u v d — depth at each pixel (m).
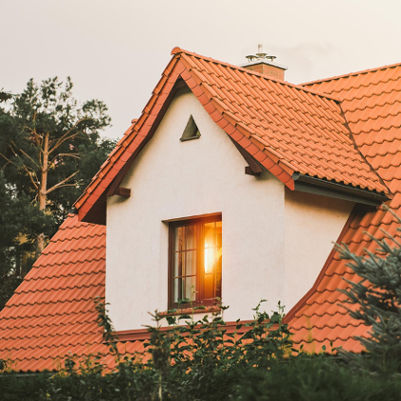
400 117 18.98
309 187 15.87
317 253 16.53
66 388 12.80
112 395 12.37
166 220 17.91
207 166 17.31
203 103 16.94
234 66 18.83
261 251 16.22
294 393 8.82
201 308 15.66
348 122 19.59
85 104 49.53
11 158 46.97
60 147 49.16
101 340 18.36
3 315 20.91
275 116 17.80
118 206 18.70
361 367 10.87
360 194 16.77
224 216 16.86
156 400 11.78
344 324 14.91
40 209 44.41
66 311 19.89
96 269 20.61
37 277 21.48
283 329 13.31
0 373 18.14
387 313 11.80
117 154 18.36
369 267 11.80
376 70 21.08
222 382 12.17
